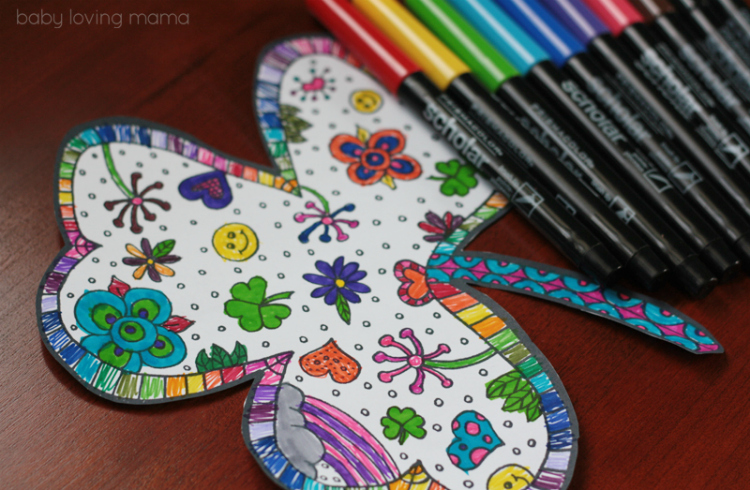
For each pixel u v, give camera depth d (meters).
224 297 0.49
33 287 0.49
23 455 0.43
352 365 0.47
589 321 0.50
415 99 0.57
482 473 0.43
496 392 0.46
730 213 0.51
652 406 0.47
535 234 0.54
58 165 0.53
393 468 0.43
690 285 0.49
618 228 0.50
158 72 0.60
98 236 0.50
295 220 0.53
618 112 0.56
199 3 0.64
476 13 0.59
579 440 0.45
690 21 0.61
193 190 0.53
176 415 0.45
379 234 0.53
